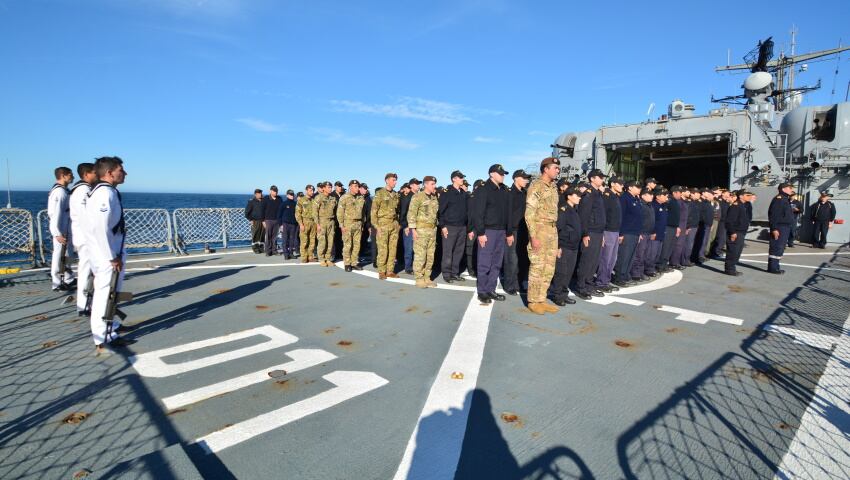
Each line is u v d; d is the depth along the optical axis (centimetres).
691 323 472
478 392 299
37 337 407
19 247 805
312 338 410
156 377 319
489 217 552
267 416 264
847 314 513
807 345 404
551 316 495
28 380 312
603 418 267
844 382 323
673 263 855
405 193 893
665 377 329
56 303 538
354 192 793
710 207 902
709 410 278
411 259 796
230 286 643
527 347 390
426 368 340
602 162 1229
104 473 196
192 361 351
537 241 502
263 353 370
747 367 350
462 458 224
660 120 1145
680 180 1650
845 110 1206
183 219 1080
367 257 1023
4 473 204
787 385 317
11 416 260
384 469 215
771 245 802
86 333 421
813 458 228
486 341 405
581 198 575
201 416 263
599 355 372
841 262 937
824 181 1237
